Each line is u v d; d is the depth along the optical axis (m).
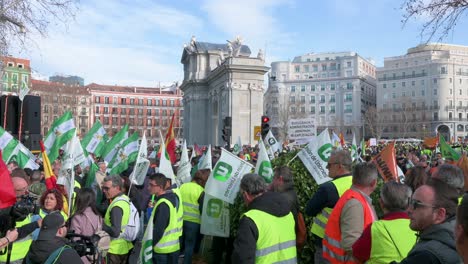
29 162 10.99
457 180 4.51
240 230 4.36
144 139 9.48
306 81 130.25
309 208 5.48
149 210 10.99
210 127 69.44
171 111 131.62
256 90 58.25
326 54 142.88
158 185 6.39
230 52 59.59
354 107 123.44
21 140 12.13
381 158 8.50
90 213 5.84
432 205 3.00
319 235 5.53
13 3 14.91
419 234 3.18
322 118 127.69
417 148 31.19
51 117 90.06
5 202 4.80
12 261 5.38
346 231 4.33
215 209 6.87
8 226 4.94
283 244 4.48
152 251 6.17
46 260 4.37
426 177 6.10
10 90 29.14
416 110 113.94
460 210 2.12
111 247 6.37
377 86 124.06
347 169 5.47
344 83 125.06
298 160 7.51
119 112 125.75
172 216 6.30
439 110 111.12
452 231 2.90
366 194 4.55
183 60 79.00
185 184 7.97
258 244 4.37
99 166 12.17
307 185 7.06
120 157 13.34
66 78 123.50
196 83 71.50
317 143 6.92
